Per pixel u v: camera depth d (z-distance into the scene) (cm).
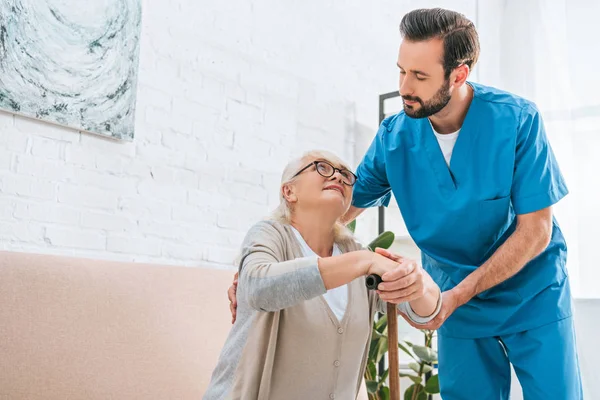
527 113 153
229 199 252
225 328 205
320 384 124
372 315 135
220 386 125
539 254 156
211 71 250
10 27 185
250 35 269
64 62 199
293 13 291
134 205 219
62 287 169
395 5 357
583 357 249
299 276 110
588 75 267
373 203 182
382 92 341
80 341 167
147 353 181
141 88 224
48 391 157
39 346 159
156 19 231
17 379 152
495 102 155
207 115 247
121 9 216
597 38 268
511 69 282
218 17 255
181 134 237
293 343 121
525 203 149
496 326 155
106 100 210
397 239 324
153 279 193
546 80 274
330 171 133
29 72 190
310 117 296
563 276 158
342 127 314
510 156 150
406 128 164
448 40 141
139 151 222
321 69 304
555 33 276
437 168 158
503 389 162
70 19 201
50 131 197
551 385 149
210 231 243
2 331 153
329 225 134
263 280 112
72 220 201
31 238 190
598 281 253
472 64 146
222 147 251
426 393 270
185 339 192
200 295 204
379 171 174
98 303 175
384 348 268
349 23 324
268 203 269
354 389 132
